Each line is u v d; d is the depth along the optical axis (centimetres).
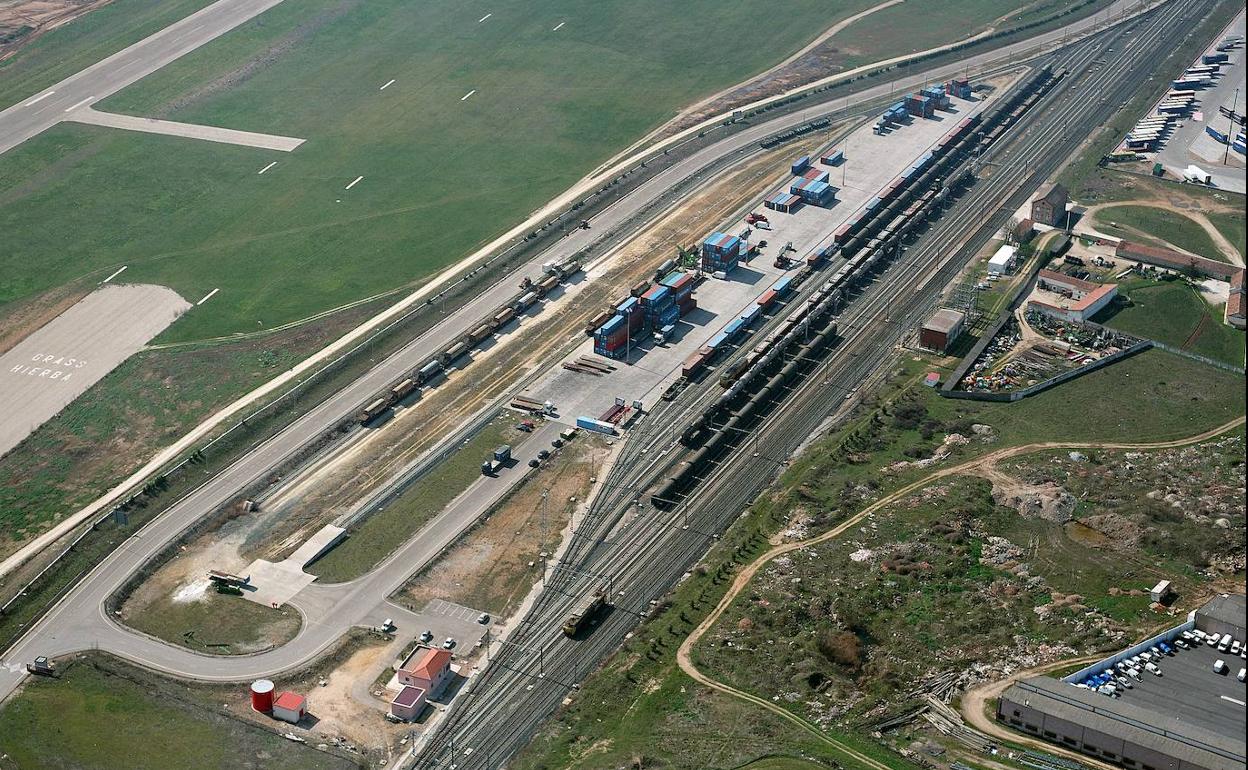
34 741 16325
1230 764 14550
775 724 16212
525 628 18262
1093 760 15300
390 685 17325
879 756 15600
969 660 16962
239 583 19012
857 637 17438
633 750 16000
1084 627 17325
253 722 16700
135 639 18062
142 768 15975
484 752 16288
